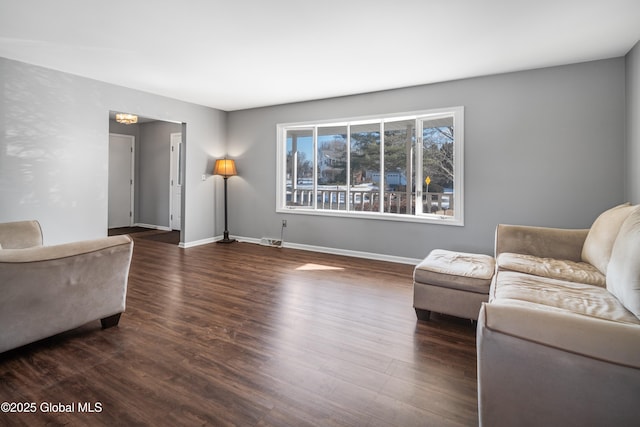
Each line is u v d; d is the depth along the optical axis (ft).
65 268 6.52
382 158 15.05
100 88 13.38
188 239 17.33
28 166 11.57
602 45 9.61
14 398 5.07
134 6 7.68
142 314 8.43
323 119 15.99
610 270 5.83
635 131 9.51
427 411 4.93
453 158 13.06
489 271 8.00
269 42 9.61
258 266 13.43
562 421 3.40
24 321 6.08
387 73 12.14
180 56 10.71
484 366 3.70
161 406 4.94
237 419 4.69
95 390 5.30
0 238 8.45
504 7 7.61
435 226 13.51
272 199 17.83
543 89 11.41
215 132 18.54
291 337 7.27
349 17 8.13
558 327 3.45
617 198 10.53
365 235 15.14
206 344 6.89
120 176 23.63
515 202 11.97
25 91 11.40
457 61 10.93
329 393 5.33
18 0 7.41
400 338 7.29
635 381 3.08
